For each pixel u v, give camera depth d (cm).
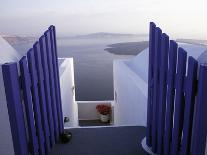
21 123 208
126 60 772
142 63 549
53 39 292
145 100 356
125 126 357
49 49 271
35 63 230
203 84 174
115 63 771
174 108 223
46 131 265
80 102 927
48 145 276
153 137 283
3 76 186
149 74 283
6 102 192
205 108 179
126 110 557
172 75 218
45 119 260
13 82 191
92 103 923
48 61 269
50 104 278
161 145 261
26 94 210
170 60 220
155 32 256
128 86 525
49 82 277
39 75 237
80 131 343
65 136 313
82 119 927
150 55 275
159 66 251
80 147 303
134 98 452
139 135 332
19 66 205
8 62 197
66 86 579
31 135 225
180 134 216
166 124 241
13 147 205
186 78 195
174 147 225
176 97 213
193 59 182
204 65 173
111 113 897
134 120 455
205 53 307
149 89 286
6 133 201
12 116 196
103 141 317
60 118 324
